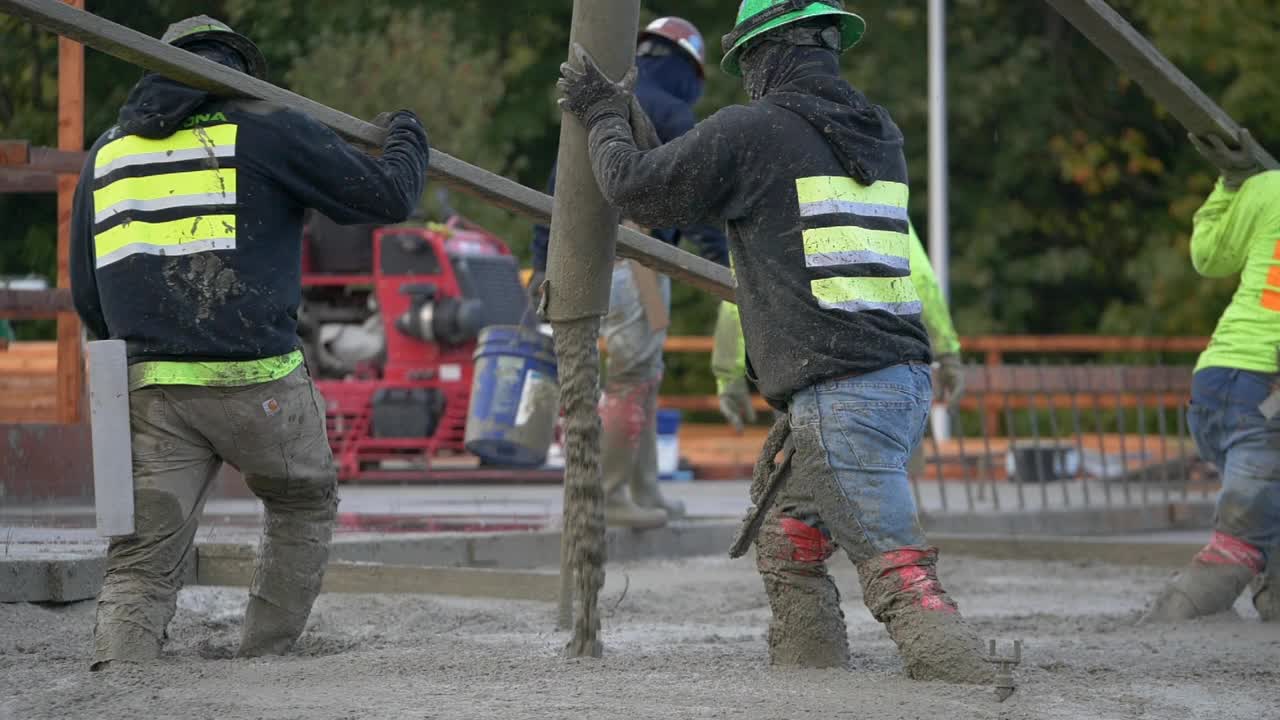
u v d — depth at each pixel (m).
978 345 66.12
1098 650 17.62
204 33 15.98
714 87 81.56
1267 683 15.00
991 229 84.69
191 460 15.49
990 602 24.84
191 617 19.27
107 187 15.53
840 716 12.34
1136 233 86.12
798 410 14.52
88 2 34.47
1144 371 38.41
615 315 27.22
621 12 15.14
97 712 12.75
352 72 61.50
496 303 47.03
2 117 38.44
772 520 15.53
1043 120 84.81
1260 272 21.50
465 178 16.70
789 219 14.39
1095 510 37.00
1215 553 21.50
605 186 14.76
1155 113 86.25
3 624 17.66
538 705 12.74
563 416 15.79
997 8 86.62
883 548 14.31
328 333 46.94
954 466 54.16
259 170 15.38
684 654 16.42
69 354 29.52
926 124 84.38
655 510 28.27
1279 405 21.19
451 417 45.72
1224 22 80.69
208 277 15.23
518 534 26.11
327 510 16.48
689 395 86.38
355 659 15.42
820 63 14.85
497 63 78.50
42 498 27.83
